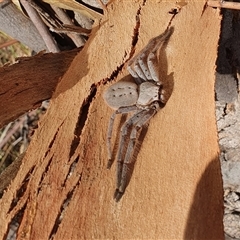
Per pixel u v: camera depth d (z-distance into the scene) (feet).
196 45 0.95
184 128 0.90
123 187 0.92
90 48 1.07
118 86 0.99
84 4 1.12
